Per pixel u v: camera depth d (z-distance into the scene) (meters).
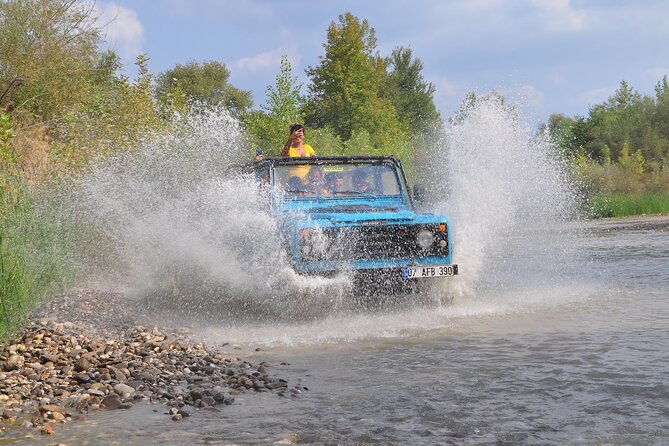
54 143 13.36
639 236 20.06
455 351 6.11
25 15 14.62
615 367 5.26
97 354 6.19
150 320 7.77
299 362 5.96
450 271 8.05
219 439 4.09
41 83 15.05
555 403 4.47
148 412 4.71
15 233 7.89
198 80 67.19
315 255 7.79
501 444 3.80
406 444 3.87
